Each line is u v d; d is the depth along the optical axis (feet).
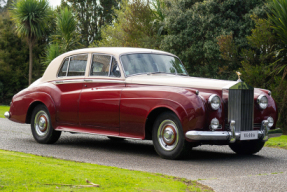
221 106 17.10
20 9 79.56
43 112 23.03
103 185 11.08
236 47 48.91
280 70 39.24
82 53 21.95
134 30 69.97
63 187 10.54
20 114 24.09
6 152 17.40
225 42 48.39
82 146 22.34
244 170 15.52
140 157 18.45
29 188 10.22
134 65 20.15
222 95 17.52
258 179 13.50
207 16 53.78
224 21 52.85
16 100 24.49
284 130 40.73
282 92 40.19
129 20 71.46
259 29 44.16
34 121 23.47
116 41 75.92
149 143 25.04
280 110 40.16
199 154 20.02
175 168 15.55
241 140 17.84
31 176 11.47
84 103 20.70
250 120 18.25
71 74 22.15
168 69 21.21
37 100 23.03
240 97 17.75
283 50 41.16
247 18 50.96
